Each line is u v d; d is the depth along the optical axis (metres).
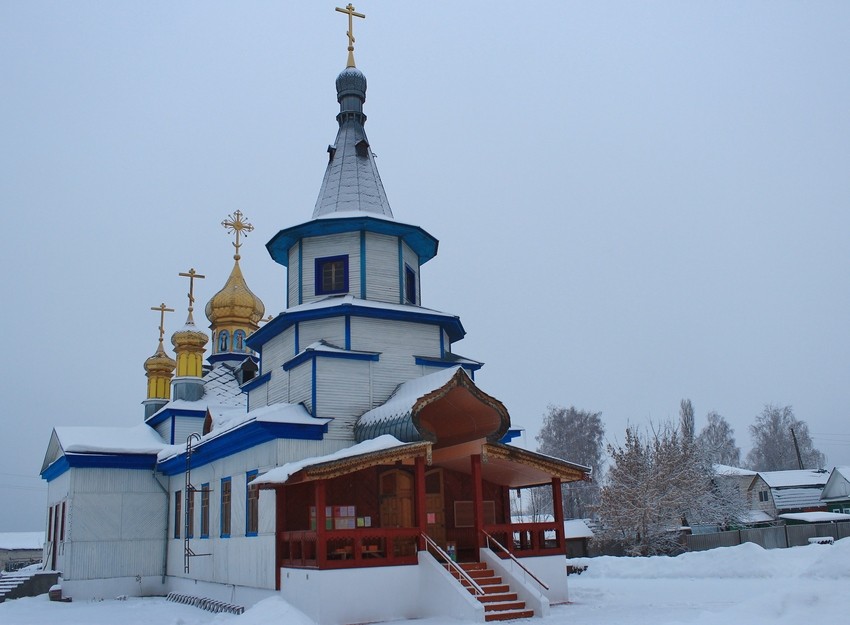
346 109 30.39
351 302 24.84
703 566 27.88
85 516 30.61
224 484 25.69
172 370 42.62
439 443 22.66
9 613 25.47
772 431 96.12
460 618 17.64
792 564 27.28
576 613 18.80
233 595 23.61
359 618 18.17
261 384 28.17
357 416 23.75
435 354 26.31
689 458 41.62
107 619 23.30
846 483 62.97
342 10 32.06
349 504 21.66
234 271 44.19
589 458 76.62
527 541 24.61
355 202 28.02
